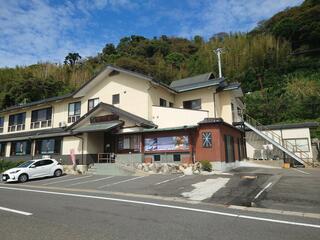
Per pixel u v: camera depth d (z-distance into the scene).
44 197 9.98
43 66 53.06
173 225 5.92
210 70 48.22
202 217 6.67
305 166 20.19
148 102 20.42
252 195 9.48
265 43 52.16
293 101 37.84
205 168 16.03
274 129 25.03
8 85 42.47
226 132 18.42
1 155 27.80
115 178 15.66
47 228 5.72
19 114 29.14
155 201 8.96
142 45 59.50
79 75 50.25
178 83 28.00
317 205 7.93
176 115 19.50
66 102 25.48
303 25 53.03
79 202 8.80
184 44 62.16
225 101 22.67
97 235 5.23
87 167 20.44
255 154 24.98
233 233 5.35
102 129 18.80
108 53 60.19
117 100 22.16
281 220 6.39
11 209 7.73
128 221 6.27
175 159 17.67
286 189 10.10
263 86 46.34
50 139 23.81
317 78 44.31
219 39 59.50
